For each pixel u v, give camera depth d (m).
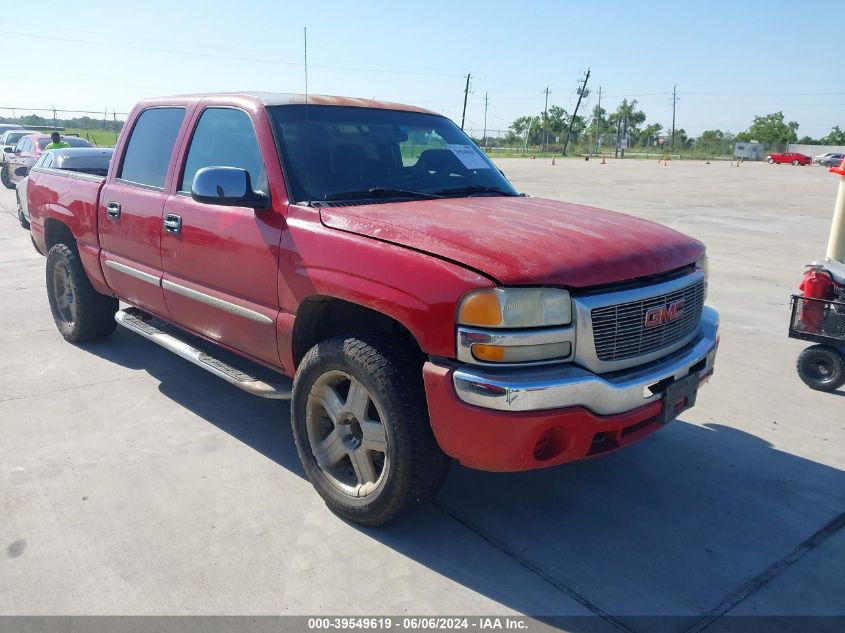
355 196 3.59
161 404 4.57
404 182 3.87
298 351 3.48
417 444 2.89
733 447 4.14
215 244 3.81
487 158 4.58
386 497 3.01
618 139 89.25
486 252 2.75
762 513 3.42
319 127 3.82
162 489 3.49
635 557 3.04
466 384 2.66
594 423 2.77
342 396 3.31
